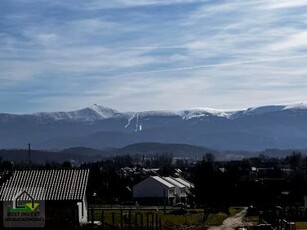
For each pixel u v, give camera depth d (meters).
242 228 72.62
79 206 62.47
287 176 177.00
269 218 79.06
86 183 63.56
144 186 155.25
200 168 144.25
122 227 60.44
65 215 61.31
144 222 73.25
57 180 64.06
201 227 77.75
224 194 138.62
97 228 60.12
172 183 161.38
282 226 62.41
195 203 141.88
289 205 118.88
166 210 113.94
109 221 72.94
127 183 172.12
